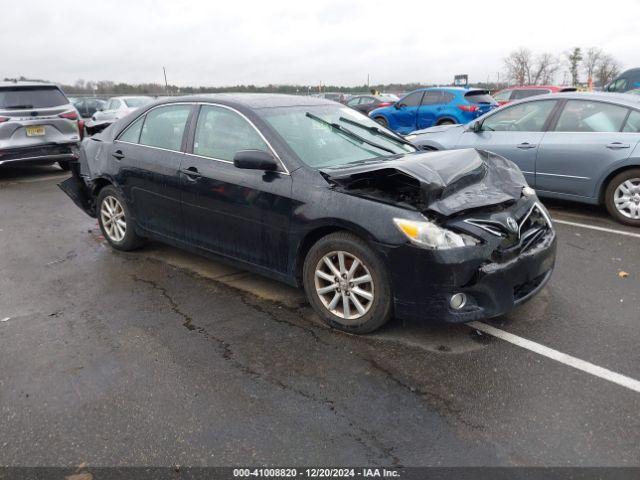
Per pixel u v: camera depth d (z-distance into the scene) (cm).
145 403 282
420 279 307
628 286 423
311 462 238
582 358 317
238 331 359
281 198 360
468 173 350
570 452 240
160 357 328
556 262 480
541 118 654
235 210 391
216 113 420
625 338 339
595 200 614
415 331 350
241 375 306
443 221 311
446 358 319
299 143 385
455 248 301
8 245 560
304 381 299
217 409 276
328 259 348
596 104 614
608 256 495
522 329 353
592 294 408
